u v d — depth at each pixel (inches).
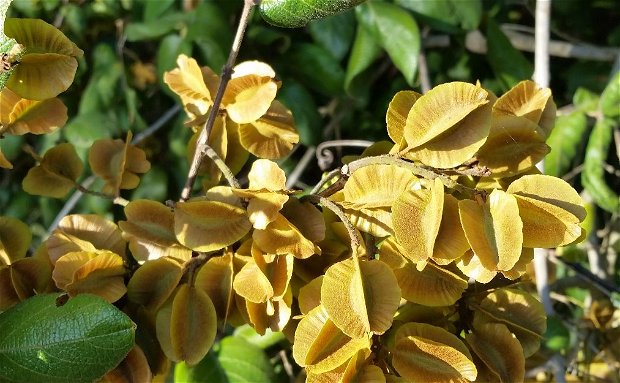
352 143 21.3
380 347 13.6
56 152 16.5
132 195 27.7
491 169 14.2
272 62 26.0
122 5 28.4
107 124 27.4
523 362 14.1
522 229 12.9
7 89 14.5
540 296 21.8
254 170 14.1
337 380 13.2
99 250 14.6
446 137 13.5
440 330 13.6
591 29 33.5
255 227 13.9
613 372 22.7
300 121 25.2
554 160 24.3
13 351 13.3
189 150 16.4
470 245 12.8
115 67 27.9
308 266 14.4
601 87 29.5
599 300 22.0
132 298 14.7
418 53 23.7
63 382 13.2
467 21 24.4
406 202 13.1
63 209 27.3
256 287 14.0
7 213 29.9
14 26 13.6
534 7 31.0
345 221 13.5
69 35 28.4
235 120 15.4
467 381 13.3
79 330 13.2
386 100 27.9
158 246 14.6
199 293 14.4
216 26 24.6
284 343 19.9
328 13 13.7
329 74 25.8
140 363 14.1
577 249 24.0
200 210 14.1
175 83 16.1
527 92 14.8
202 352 14.2
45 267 14.8
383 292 13.0
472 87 13.4
